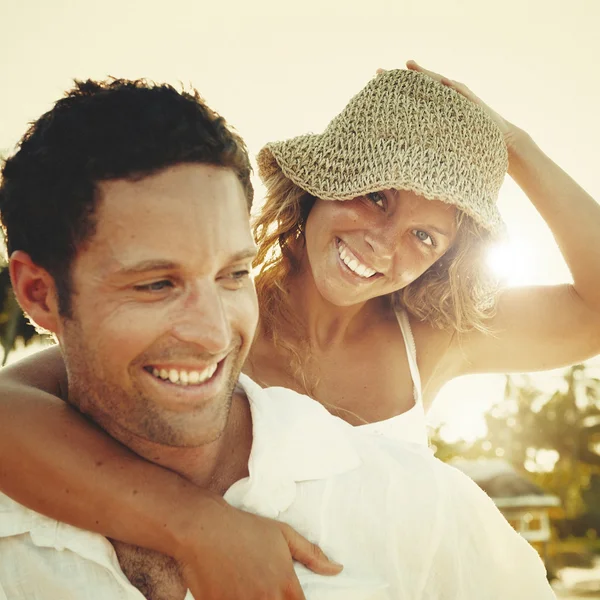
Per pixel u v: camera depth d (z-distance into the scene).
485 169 2.43
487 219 2.36
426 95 2.38
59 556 1.23
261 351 2.65
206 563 1.22
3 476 1.29
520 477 34.84
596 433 44.50
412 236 2.41
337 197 2.39
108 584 1.21
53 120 1.09
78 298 1.11
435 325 2.86
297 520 1.29
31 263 1.16
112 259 1.06
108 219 1.06
